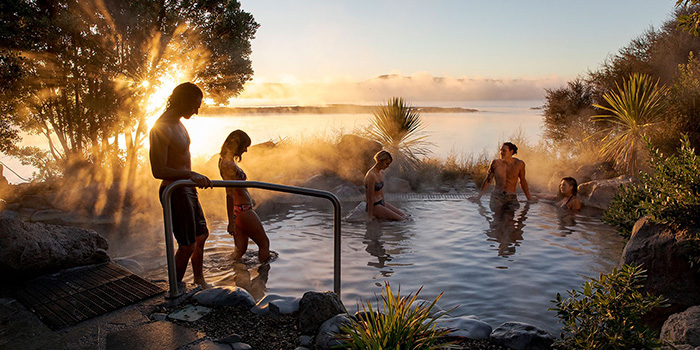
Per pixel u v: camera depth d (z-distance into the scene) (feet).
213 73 39.86
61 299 11.70
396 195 34.30
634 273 9.42
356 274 16.69
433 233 22.74
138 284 12.75
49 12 33.96
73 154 36.42
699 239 11.39
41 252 13.01
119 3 33.73
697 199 11.89
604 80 48.14
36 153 36.17
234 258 18.40
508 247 20.20
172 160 12.73
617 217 15.64
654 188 13.06
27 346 9.44
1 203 29.09
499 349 9.69
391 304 9.20
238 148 17.42
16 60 30.17
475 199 32.01
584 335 9.04
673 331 10.14
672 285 12.03
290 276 16.46
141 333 10.04
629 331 8.63
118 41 35.94
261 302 11.66
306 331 10.18
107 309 11.18
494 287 15.40
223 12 38.91
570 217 26.32
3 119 33.94
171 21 34.71
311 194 12.13
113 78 35.32
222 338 9.86
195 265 14.43
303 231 23.27
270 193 32.58
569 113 49.57
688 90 33.22
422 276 16.51
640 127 33.40
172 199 12.85
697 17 11.55
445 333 9.59
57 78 33.76
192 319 10.83
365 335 8.70
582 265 17.67
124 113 36.37
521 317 13.02
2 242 12.43
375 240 21.43
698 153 30.53
